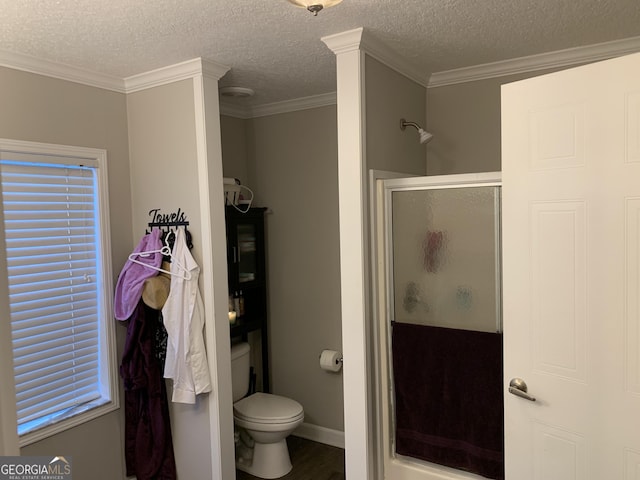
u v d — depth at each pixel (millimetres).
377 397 2404
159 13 1889
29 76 2383
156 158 2760
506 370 1881
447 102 2904
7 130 2301
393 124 2545
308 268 3525
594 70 1593
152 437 2781
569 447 1716
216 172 2627
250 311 3619
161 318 2760
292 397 3652
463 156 2873
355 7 1892
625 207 1543
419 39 2275
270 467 3068
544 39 2309
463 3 1878
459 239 2246
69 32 2061
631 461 1569
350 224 2264
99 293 2754
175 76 2611
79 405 2680
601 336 1615
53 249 2537
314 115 3422
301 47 2334
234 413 3080
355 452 2340
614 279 1577
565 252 1688
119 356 2822
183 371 2586
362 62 2219
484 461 2184
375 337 2377
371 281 2342
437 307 2320
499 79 2732
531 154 1761
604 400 1618
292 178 3553
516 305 1831
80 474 2623
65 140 2545
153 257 2678
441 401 2291
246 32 2123
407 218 2371
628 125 1525
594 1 1889
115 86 2779
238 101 3457
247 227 3523
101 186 2721
